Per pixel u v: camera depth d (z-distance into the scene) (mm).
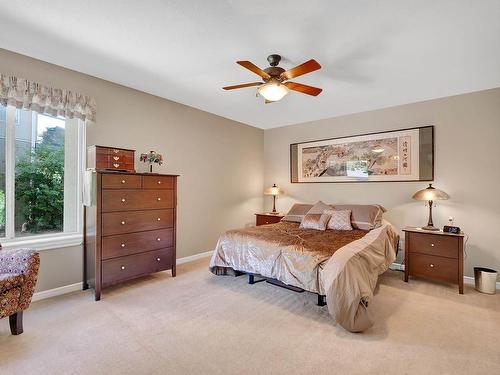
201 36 2250
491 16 1920
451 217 3521
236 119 4883
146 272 3096
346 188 4453
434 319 2326
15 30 2188
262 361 1758
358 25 2059
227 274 3447
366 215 3723
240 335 2061
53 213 2959
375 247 2742
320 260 2434
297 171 5082
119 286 3070
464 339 2018
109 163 2904
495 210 3250
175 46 2416
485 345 1940
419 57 2543
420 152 3752
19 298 1988
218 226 4680
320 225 3691
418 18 1959
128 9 1920
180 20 2037
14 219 2703
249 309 2500
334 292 2125
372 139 4180
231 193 4930
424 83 3158
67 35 2262
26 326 2154
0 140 2623
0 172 2629
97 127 3139
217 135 4648
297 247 2682
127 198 2914
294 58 2586
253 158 5387
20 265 2049
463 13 1894
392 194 3996
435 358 1793
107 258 2748
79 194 3088
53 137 2959
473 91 3391
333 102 3857
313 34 2186
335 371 1666
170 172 3930
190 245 4230
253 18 2000
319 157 4773
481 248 3322
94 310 2449
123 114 3371
